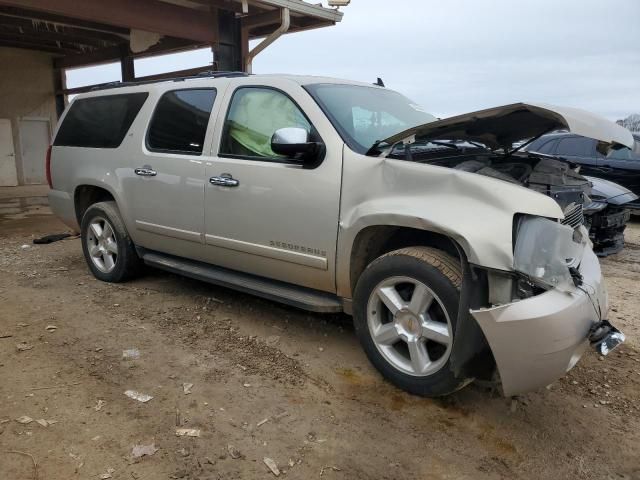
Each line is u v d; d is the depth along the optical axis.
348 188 3.43
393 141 3.36
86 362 3.67
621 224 7.13
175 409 3.11
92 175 5.31
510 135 3.83
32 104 17.47
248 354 3.84
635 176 9.45
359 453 2.78
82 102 5.72
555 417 3.16
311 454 2.76
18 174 17.53
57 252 6.94
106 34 13.48
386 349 3.39
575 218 3.50
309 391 3.36
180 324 4.36
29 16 11.06
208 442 2.82
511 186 2.92
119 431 2.88
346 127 3.66
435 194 3.07
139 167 4.84
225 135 4.21
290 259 3.78
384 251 3.58
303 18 11.12
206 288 5.27
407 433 2.96
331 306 3.68
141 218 4.91
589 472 2.69
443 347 3.24
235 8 10.19
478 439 2.93
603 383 3.59
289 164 3.74
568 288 2.79
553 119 3.23
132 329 4.25
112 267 5.39
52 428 2.89
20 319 4.43
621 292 5.65
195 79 4.68
